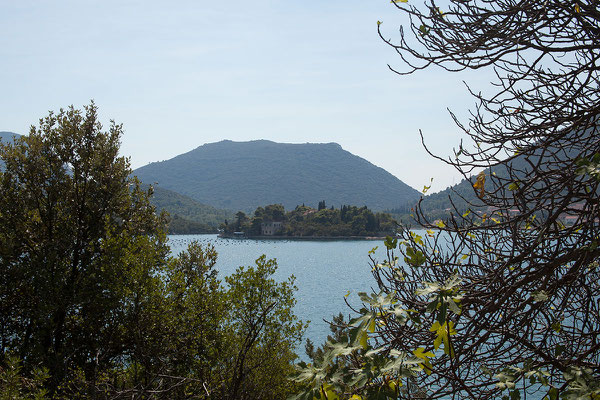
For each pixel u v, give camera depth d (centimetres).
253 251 18725
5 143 1513
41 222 1529
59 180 1530
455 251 248
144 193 1711
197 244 1532
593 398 165
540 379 178
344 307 6234
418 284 238
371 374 143
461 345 220
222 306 1284
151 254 1325
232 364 1181
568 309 290
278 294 1257
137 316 1207
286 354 1253
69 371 1034
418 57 256
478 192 257
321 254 16988
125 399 688
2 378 605
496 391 213
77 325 1350
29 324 1386
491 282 226
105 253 1399
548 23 235
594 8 233
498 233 268
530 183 244
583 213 229
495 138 267
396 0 256
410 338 227
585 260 213
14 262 1406
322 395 147
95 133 1638
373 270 256
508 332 228
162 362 1112
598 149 240
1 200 1485
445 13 253
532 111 261
